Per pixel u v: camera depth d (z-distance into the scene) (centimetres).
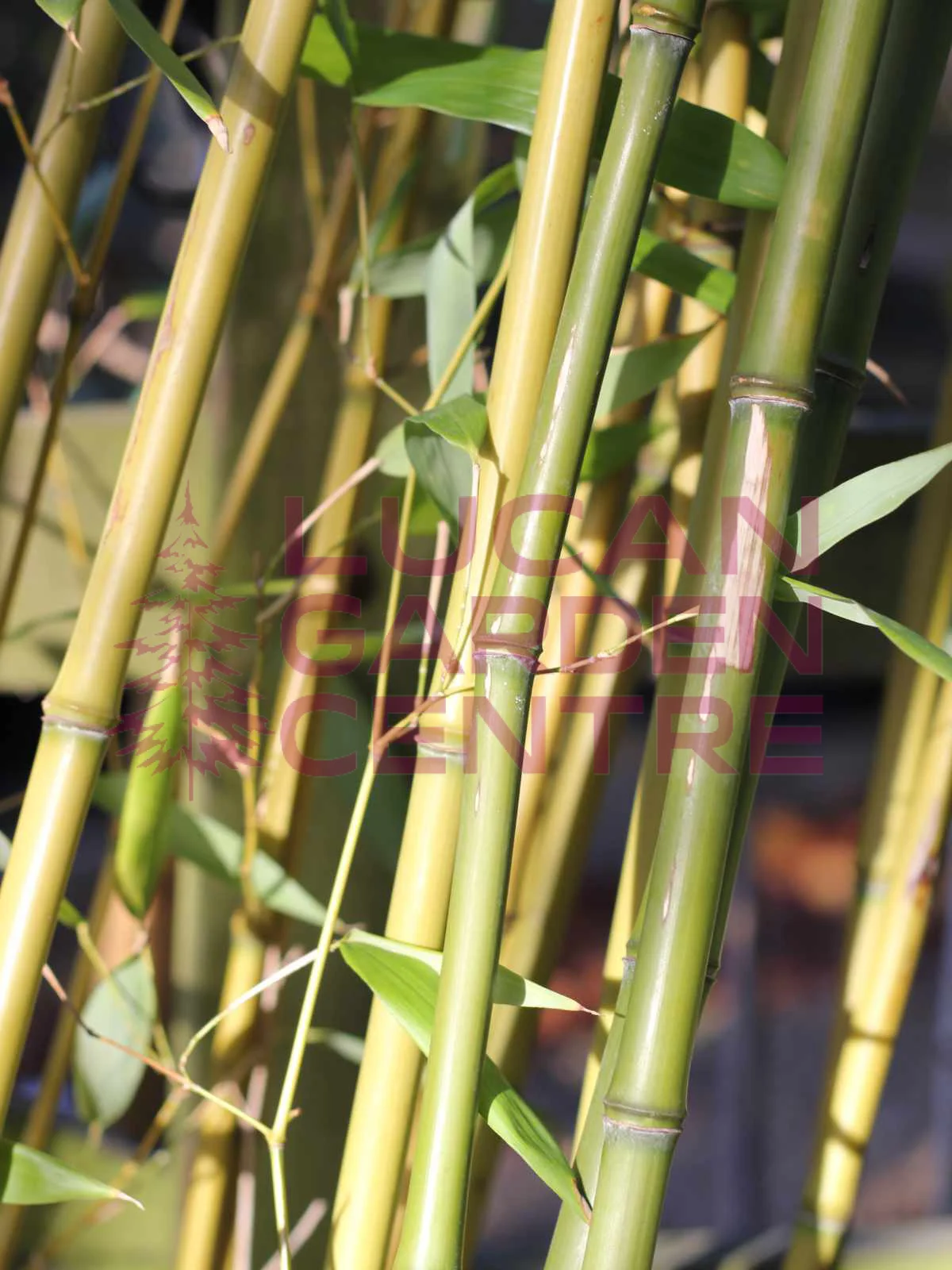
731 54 84
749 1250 113
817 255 68
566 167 71
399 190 93
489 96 77
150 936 130
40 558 125
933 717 98
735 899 236
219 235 71
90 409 131
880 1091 96
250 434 106
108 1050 90
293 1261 107
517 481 72
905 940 95
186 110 153
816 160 68
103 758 74
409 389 109
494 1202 254
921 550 100
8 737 230
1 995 73
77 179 85
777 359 68
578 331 68
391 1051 78
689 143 75
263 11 71
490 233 88
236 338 109
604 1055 75
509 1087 74
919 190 244
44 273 85
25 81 182
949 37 73
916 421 137
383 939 74
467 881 69
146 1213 128
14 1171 75
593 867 338
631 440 86
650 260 79
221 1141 94
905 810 98
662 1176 69
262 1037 95
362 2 102
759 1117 218
